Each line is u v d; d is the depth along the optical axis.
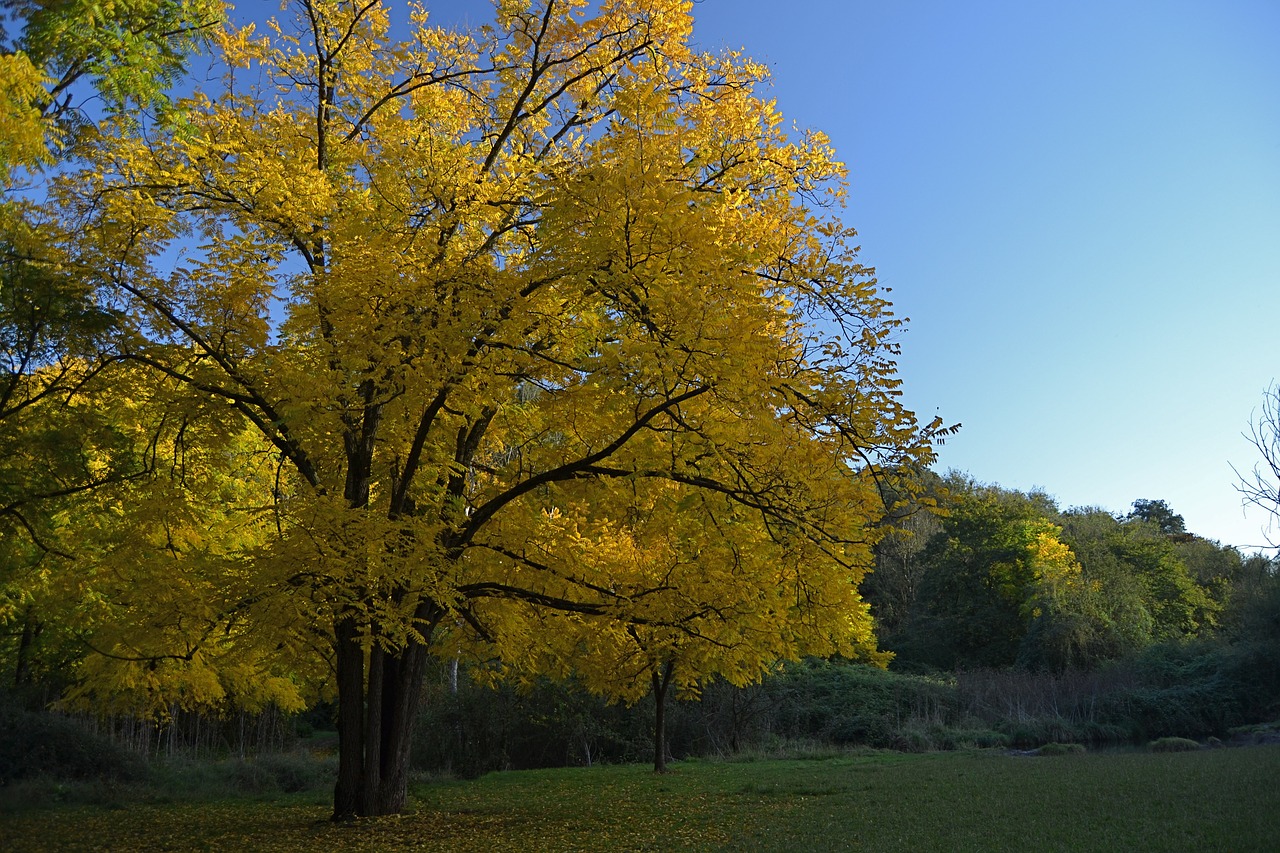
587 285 9.33
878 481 9.84
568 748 24.42
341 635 11.68
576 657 15.01
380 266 9.51
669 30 12.15
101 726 21.91
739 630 11.66
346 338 9.80
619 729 25.67
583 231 9.09
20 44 9.94
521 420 12.46
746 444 9.73
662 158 9.30
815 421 9.80
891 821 10.59
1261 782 12.42
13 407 10.40
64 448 10.48
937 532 50.94
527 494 12.46
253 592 9.84
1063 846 8.27
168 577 10.53
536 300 10.33
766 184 12.14
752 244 10.31
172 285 10.63
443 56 13.18
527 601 12.31
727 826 10.91
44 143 9.09
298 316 10.23
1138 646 34.31
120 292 10.48
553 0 12.81
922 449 9.38
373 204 11.19
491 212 11.04
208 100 11.45
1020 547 41.56
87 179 10.32
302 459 11.51
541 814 12.55
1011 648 40.81
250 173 10.55
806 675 31.20
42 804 14.63
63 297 9.56
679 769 20.67
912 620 45.53
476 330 9.63
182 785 17.58
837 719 28.75
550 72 13.38
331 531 9.45
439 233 10.64
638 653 14.33
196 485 12.26
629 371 8.77
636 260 8.80
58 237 9.88
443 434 12.20
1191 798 11.16
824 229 10.17
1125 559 43.56
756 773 18.95
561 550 12.33
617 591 12.43
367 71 13.22
